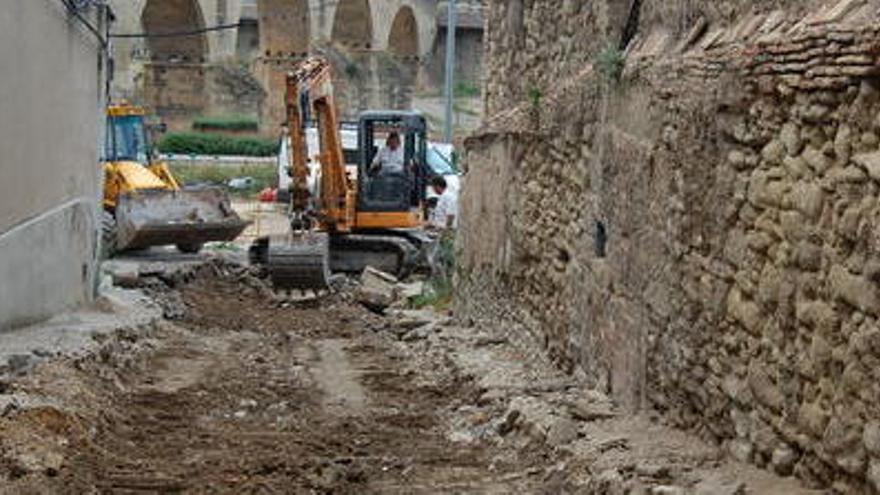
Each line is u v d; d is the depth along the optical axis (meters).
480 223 18.34
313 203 29.78
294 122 28.94
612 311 11.73
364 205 29.58
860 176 7.04
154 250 29.92
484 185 18.11
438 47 74.31
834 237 7.31
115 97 44.84
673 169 10.07
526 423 11.09
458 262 20.17
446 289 25.19
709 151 9.30
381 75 62.44
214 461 10.47
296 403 13.78
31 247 14.88
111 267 25.30
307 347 19.00
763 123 8.38
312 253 25.38
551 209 14.36
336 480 9.81
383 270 29.58
